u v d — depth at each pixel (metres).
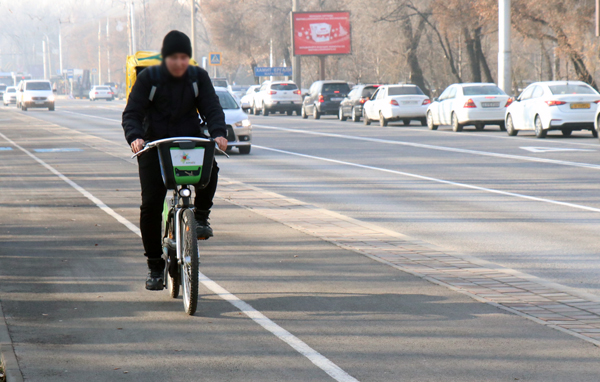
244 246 19.70
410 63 123.94
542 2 90.31
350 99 88.06
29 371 10.97
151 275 14.87
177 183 13.47
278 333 12.71
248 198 28.16
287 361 11.36
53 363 11.30
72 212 25.33
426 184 32.41
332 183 33.25
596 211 25.23
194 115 14.16
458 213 25.20
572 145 48.84
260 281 16.20
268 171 38.09
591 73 93.81
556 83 55.66
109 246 19.92
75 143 56.81
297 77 131.38
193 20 137.38
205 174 13.49
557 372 10.83
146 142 13.94
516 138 56.00
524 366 11.08
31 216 24.58
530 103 56.12
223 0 180.50
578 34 89.94
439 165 39.41
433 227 22.81
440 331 12.73
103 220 23.80
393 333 12.65
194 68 14.00
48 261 18.23
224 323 13.30
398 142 54.56
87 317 13.70
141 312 14.01
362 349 11.87
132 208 26.14
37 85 131.12
